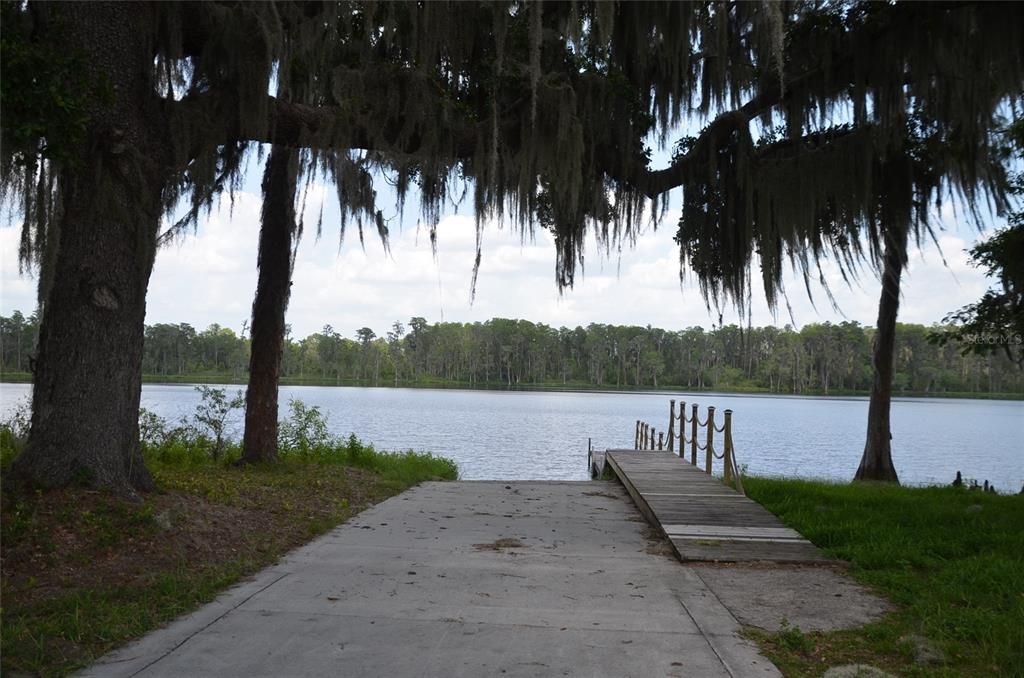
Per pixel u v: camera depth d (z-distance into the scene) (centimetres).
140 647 461
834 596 603
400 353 14338
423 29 963
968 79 1071
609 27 864
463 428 5094
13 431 1193
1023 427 7244
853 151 1134
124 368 761
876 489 1394
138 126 777
